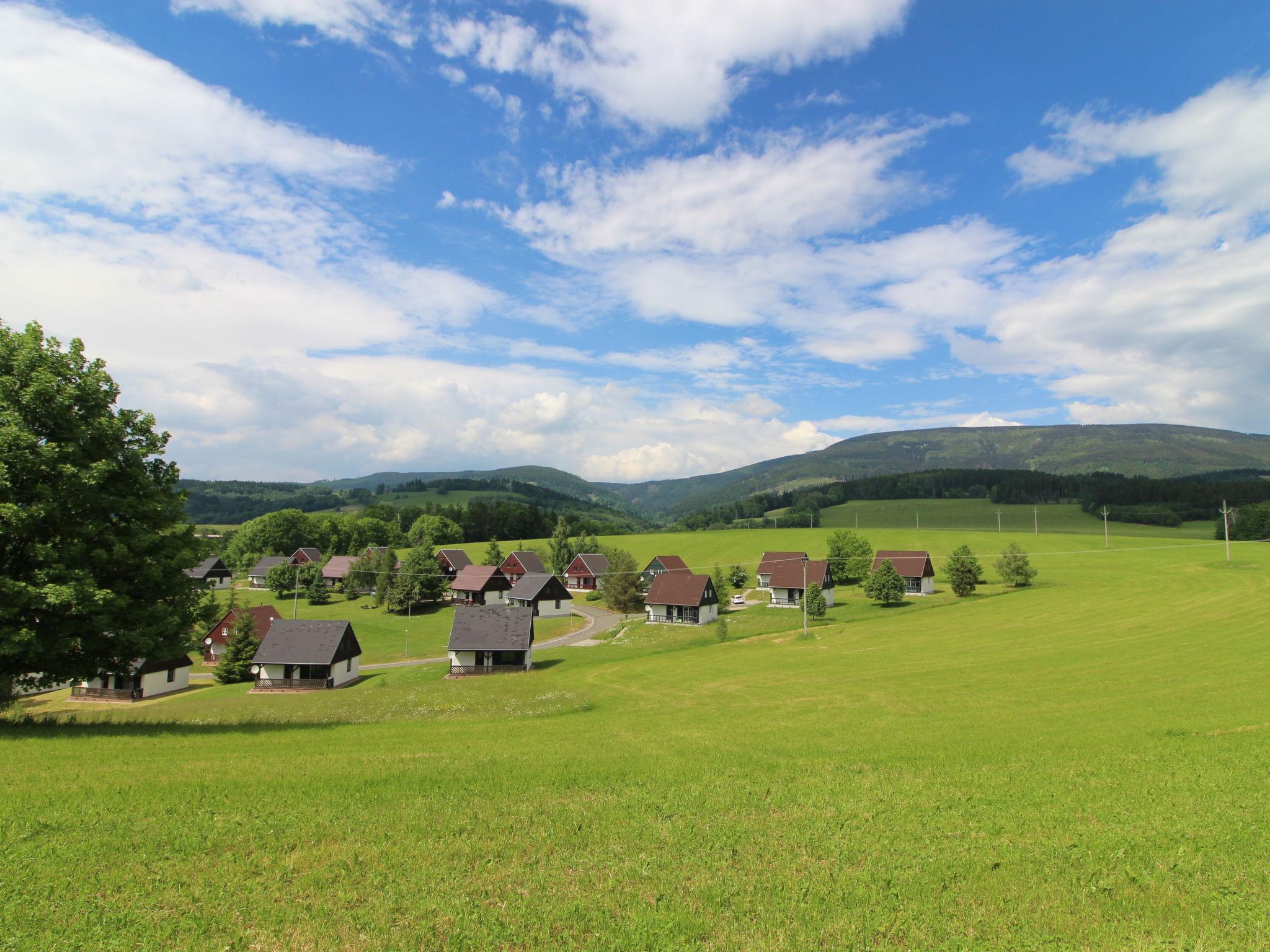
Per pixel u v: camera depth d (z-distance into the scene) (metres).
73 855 11.02
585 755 20.14
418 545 150.62
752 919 9.43
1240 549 106.19
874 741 23.22
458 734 25.17
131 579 23.98
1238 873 10.95
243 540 151.00
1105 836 12.50
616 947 8.71
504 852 11.69
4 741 19.47
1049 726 26.31
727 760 19.14
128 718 32.00
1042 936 9.06
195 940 8.73
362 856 11.35
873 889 10.32
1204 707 28.66
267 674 59.06
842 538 111.38
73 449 21.81
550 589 97.81
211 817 13.02
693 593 85.00
